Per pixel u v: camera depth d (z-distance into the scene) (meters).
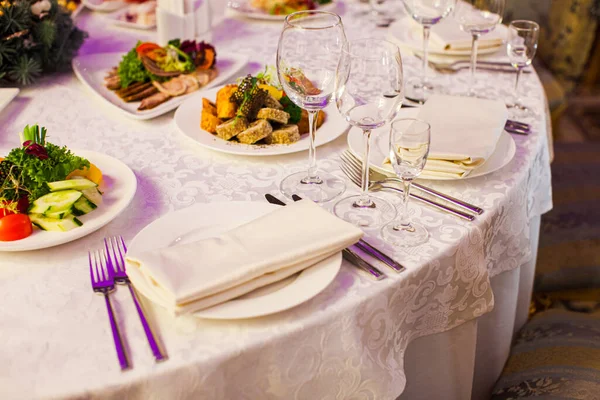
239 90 1.43
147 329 0.90
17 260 1.06
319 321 0.93
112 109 1.66
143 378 0.84
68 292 0.99
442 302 1.12
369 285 1.00
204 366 0.86
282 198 1.23
